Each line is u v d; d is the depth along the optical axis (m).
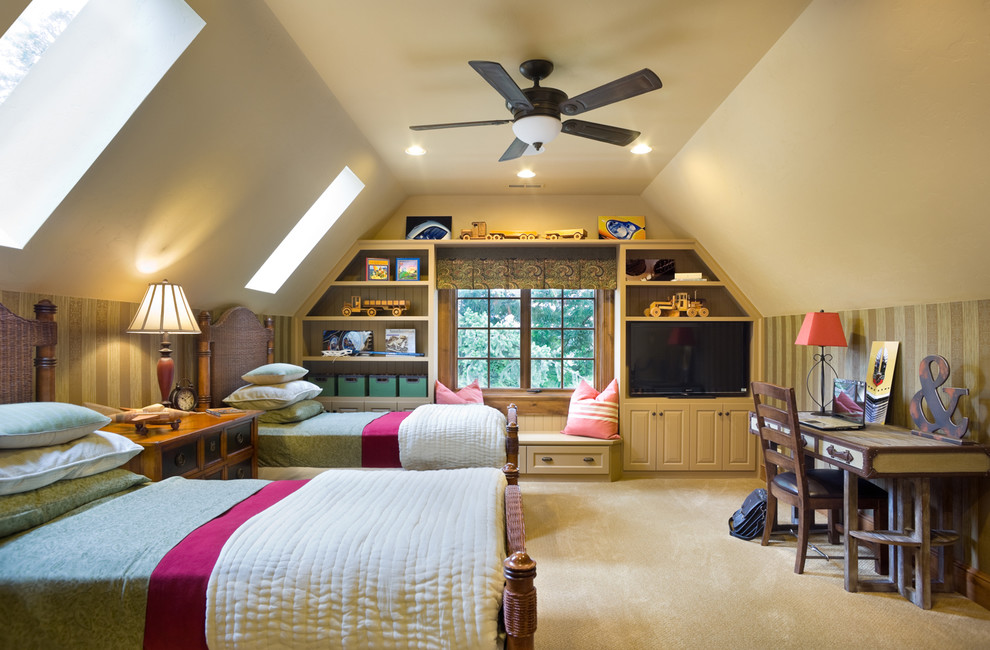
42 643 1.49
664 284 4.99
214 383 3.65
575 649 2.25
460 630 1.40
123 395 2.89
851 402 3.25
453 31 2.35
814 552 3.25
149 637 1.47
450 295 5.34
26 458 1.78
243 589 1.47
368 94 2.98
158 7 1.91
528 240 4.98
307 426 3.74
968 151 2.05
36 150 2.07
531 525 3.70
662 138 3.64
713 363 5.02
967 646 2.27
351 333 5.22
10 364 2.14
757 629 2.40
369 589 1.46
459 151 3.94
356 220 4.60
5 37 1.86
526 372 5.41
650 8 2.18
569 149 3.89
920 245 2.64
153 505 1.92
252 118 2.61
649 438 4.94
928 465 2.56
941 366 2.71
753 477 4.93
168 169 2.42
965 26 1.72
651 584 2.83
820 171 2.81
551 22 2.28
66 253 2.33
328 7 2.17
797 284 3.95
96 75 2.03
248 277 3.80
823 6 2.10
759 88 2.75
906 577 2.69
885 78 2.10
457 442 3.52
